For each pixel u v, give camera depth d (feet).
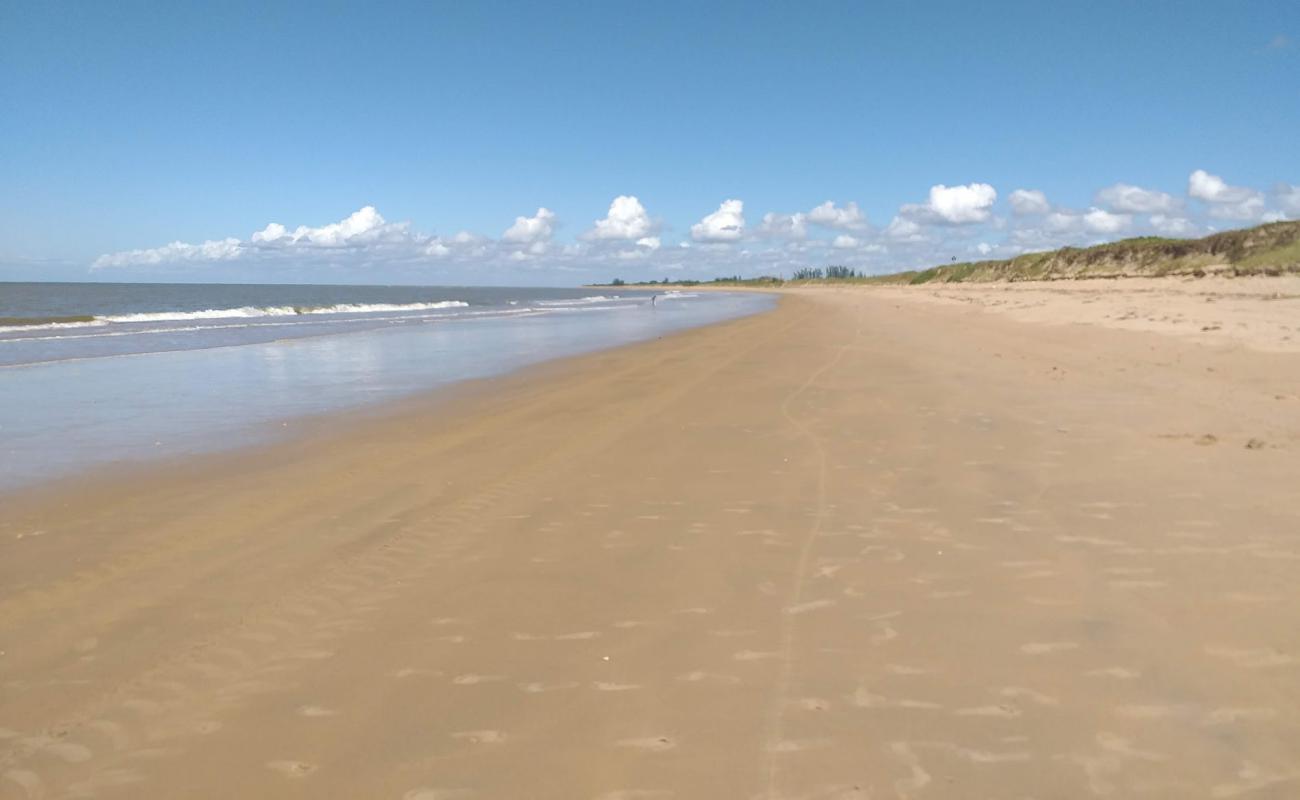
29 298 222.28
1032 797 8.85
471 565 16.56
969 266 289.74
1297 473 20.86
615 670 11.97
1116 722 10.21
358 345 76.33
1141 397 33.60
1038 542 16.80
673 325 110.01
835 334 80.23
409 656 12.55
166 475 25.00
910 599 14.23
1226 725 10.08
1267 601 13.50
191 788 9.41
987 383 39.88
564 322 121.19
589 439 29.71
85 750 10.25
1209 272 145.38
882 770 9.38
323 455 27.78
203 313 139.54
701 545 17.44
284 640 13.21
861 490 21.33
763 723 10.43
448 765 9.70
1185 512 18.21
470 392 43.47
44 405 39.52
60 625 13.96
